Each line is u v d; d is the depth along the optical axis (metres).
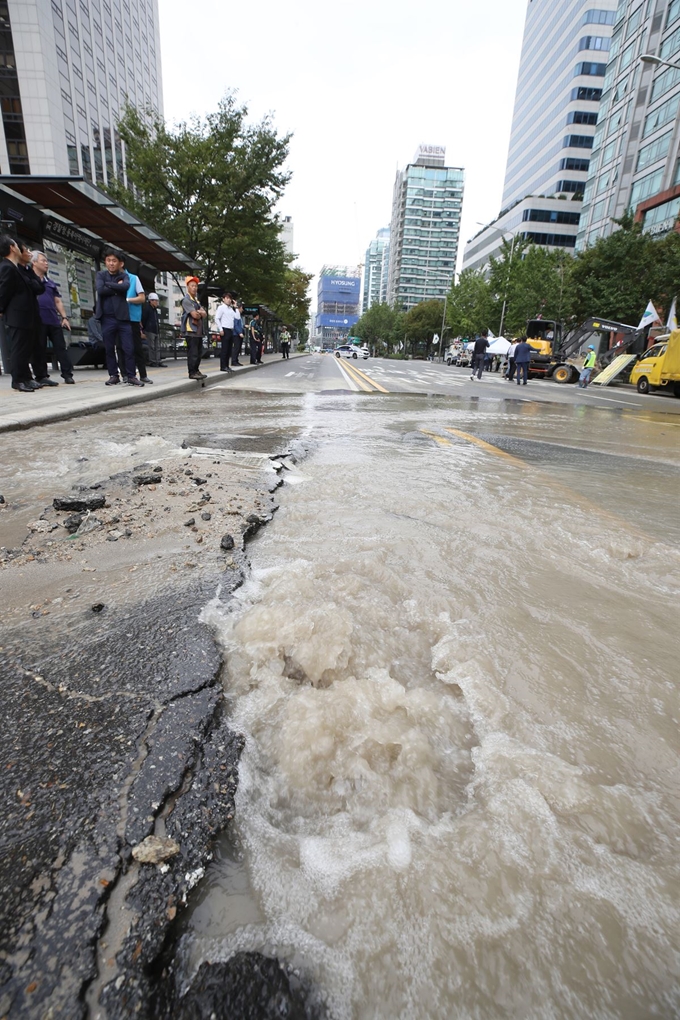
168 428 5.60
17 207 9.42
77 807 0.98
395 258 156.38
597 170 49.25
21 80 42.09
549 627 1.71
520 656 1.53
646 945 0.80
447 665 1.47
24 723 1.19
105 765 1.08
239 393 10.17
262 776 1.08
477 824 0.98
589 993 0.74
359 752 1.13
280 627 1.56
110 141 55.69
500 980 0.75
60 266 12.05
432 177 141.25
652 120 40.19
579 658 1.55
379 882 0.88
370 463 4.15
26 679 1.35
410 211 142.75
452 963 0.77
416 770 1.09
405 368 31.61
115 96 57.09
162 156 18.92
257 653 1.47
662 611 1.88
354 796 1.05
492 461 4.48
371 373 21.83
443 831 0.97
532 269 40.69
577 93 72.81
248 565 2.09
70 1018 0.68
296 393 10.64
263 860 0.92
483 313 49.75
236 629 1.58
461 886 0.87
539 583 2.06
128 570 2.02
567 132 74.62
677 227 33.75
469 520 2.79
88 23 50.41
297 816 1.01
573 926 0.82
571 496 3.41
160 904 0.83
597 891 0.87
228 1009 0.71
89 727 1.18
